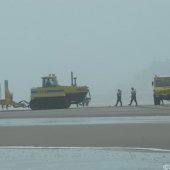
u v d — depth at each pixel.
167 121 56.62
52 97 107.88
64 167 26.58
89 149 34.50
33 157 30.78
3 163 28.33
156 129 47.28
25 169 26.17
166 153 31.81
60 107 108.31
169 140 38.88
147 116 66.06
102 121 59.28
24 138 43.09
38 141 40.53
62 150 34.28
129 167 26.17
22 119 68.00
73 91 108.31
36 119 67.00
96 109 90.69
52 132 47.47
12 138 43.25
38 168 26.41
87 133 45.56
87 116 69.50
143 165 26.75
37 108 108.69
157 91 109.00
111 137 41.84
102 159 29.33
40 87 108.50
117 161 28.44
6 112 92.25
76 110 88.88
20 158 30.42
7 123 61.00
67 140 40.62
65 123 57.91
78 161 28.70
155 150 33.38
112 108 94.00
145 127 49.50
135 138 40.69
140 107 95.38
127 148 34.72
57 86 108.31
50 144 38.28
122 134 43.88
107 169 25.64
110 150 33.72
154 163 27.41
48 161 28.94
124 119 61.59
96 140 40.06
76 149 34.72
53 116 71.94
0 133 47.84
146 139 39.84
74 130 48.75
